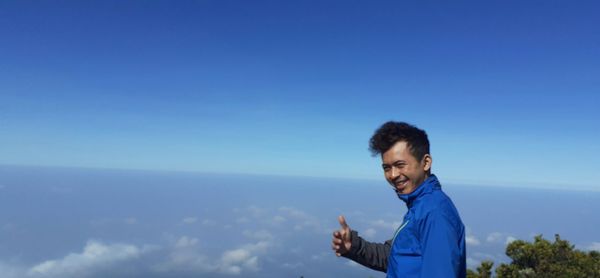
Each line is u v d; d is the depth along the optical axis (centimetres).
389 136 134
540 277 446
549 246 480
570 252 469
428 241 117
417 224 124
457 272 113
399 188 136
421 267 118
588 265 445
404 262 127
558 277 436
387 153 135
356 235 169
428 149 136
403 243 129
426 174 135
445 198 126
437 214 119
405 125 136
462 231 123
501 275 487
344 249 167
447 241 114
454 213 123
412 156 131
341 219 167
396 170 134
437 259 113
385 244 176
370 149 143
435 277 111
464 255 122
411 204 134
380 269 170
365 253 168
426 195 128
